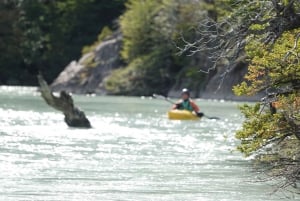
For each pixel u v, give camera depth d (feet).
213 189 119.75
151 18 487.20
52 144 179.52
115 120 258.57
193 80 448.65
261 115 102.12
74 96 459.73
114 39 526.16
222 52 110.93
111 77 492.95
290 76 102.68
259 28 105.91
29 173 133.39
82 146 176.55
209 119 270.05
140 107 342.03
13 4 642.22
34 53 627.87
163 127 234.99
